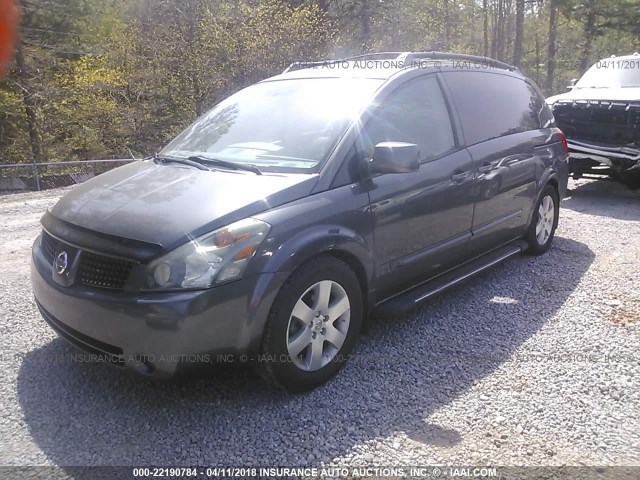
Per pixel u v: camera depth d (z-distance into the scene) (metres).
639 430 3.06
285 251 3.14
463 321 4.43
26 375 3.58
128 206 3.27
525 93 5.91
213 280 2.91
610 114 8.72
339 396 3.37
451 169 4.38
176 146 4.42
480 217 4.79
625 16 32.62
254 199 3.22
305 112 4.09
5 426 3.06
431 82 4.55
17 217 8.54
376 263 3.78
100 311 2.98
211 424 3.10
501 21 39.75
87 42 21.64
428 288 4.33
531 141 5.56
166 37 20.62
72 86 21.14
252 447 2.90
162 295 2.87
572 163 9.15
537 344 4.04
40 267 3.41
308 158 3.69
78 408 3.24
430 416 3.18
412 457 2.83
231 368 3.21
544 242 6.05
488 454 2.86
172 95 20.98
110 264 3.03
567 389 3.45
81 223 3.22
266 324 3.12
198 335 2.89
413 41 28.81
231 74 19.77
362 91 4.09
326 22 21.09
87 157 22.36
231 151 4.02
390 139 4.02
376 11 26.05
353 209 3.56
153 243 2.93
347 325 3.58
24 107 20.52
